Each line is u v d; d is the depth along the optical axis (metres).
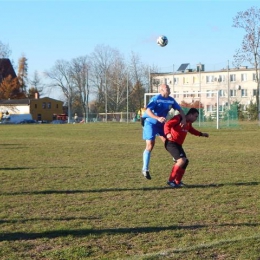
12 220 7.27
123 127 48.00
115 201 8.69
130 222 7.10
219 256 5.41
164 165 14.01
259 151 18.67
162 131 10.82
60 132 37.66
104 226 6.90
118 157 16.70
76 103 96.94
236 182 10.68
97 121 80.50
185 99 60.91
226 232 6.50
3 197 9.16
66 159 16.17
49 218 7.40
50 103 97.56
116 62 88.31
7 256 5.63
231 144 22.89
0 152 19.14
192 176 11.66
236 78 87.31
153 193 9.48
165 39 26.48
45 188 10.12
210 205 8.27
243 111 66.44
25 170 13.18
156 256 5.42
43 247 5.96
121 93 86.00
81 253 5.67
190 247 5.73
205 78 88.62
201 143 23.64
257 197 8.95
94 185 10.46
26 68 104.69
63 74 95.75
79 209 8.02
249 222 7.05
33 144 23.83
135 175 12.00
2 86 99.25
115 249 5.85
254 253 5.50
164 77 88.94
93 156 17.17
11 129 46.72
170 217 7.39
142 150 19.62
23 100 94.19
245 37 50.88
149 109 10.60
